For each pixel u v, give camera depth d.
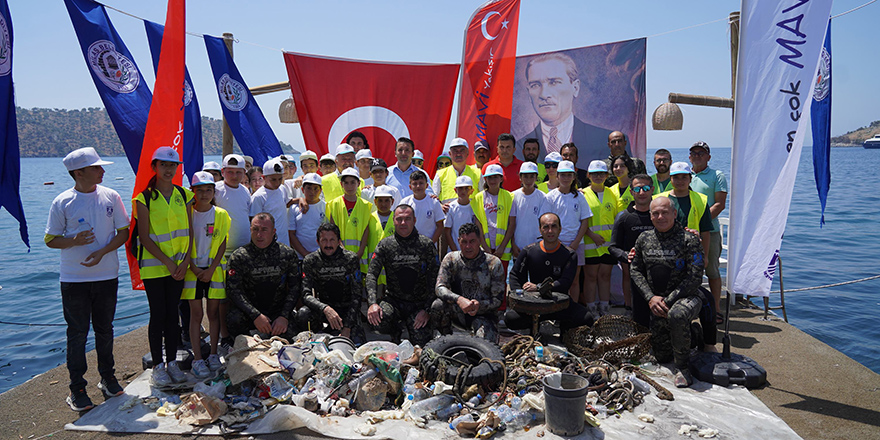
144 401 4.64
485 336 5.57
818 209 29.56
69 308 4.47
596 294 6.90
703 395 4.66
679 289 5.17
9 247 19.53
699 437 3.96
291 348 4.85
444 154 8.23
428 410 4.27
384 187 6.34
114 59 6.08
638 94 8.43
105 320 4.66
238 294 5.43
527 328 5.92
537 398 4.30
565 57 8.59
